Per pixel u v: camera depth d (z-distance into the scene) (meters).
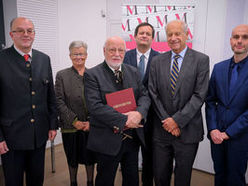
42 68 1.61
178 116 1.50
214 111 1.70
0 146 1.44
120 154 1.53
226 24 2.20
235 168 1.59
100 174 1.55
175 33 1.53
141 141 1.57
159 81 1.64
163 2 2.41
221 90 1.63
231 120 1.58
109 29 3.19
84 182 2.36
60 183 2.35
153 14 2.38
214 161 1.71
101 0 3.55
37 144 1.58
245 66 1.55
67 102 1.96
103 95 1.46
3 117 1.48
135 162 1.64
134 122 1.43
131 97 1.50
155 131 1.73
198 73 1.55
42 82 1.59
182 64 1.57
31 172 1.66
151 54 1.96
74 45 1.94
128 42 2.46
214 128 1.64
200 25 2.31
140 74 1.77
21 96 1.49
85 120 1.96
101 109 1.41
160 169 1.71
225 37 2.22
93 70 1.50
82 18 3.57
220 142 1.57
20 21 1.43
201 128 1.61
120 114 1.40
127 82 1.55
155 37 2.42
